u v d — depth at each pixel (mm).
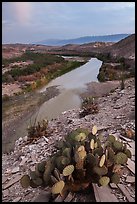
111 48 83750
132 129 7062
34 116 16234
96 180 3969
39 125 8773
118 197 3889
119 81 26406
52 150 6754
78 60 65188
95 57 78938
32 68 35688
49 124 10352
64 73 42688
